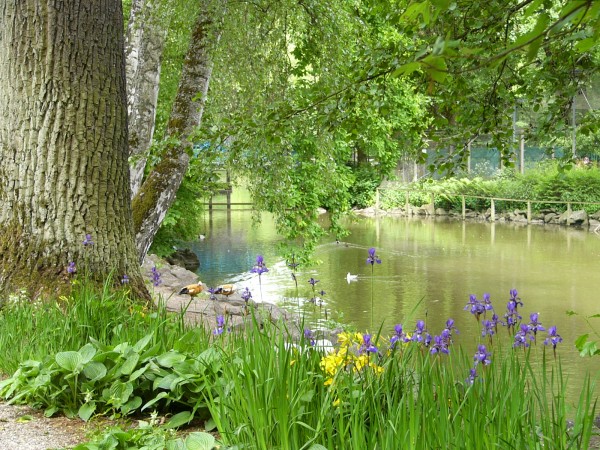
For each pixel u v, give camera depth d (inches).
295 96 414.0
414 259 844.0
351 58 422.3
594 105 970.1
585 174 1269.7
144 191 412.8
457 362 161.0
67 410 181.3
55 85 280.8
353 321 504.7
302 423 136.7
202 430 170.2
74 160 281.9
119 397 176.6
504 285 669.3
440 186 1453.0
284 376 141.3
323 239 1068.5
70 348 206.4
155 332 196.5
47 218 281.3
